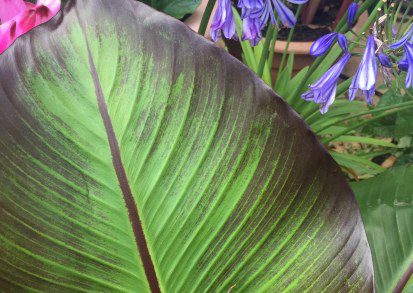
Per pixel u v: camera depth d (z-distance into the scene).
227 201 0.33
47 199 0.31
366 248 0.34
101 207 0.32
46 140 0.30
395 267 0.51
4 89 0.29
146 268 0.34
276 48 1.03
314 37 1.12
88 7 0.29
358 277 0.35
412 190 0.55
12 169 0.30
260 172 0.33
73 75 0.30
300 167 0.33
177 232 0.34
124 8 0.29
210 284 0.35
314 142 0.32
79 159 0.31
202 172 0.32
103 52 0.30
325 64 0.84
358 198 0.57
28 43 0.29
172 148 0.32
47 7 0.35
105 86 0.30
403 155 0.87
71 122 0.30
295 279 0.35
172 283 0.35
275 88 0.86
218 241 0.34
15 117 0.29
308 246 0.35
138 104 0.30
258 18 0.44
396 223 0.53
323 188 0.33
